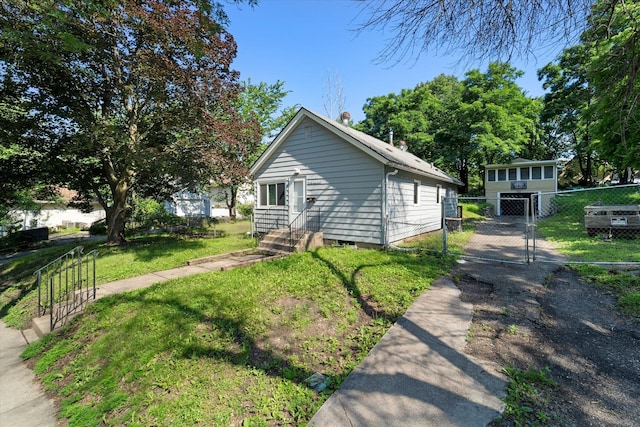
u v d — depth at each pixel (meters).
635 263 5.73
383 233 8.52
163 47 8.35
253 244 10.44
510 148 20.84
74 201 15.71
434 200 13.68
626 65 3.64
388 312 4.36
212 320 4.16
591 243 8.67
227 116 11.09
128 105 10.31
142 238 13.20
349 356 3.38
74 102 9.32
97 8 5.48
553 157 30.69
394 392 2.61
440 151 25.06
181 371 3.18
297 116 10.27
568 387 2.62
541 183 20.36
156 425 2.56
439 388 2.62
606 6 3.09
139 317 4.34
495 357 3.08
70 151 8.56
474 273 5.95
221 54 9.19
